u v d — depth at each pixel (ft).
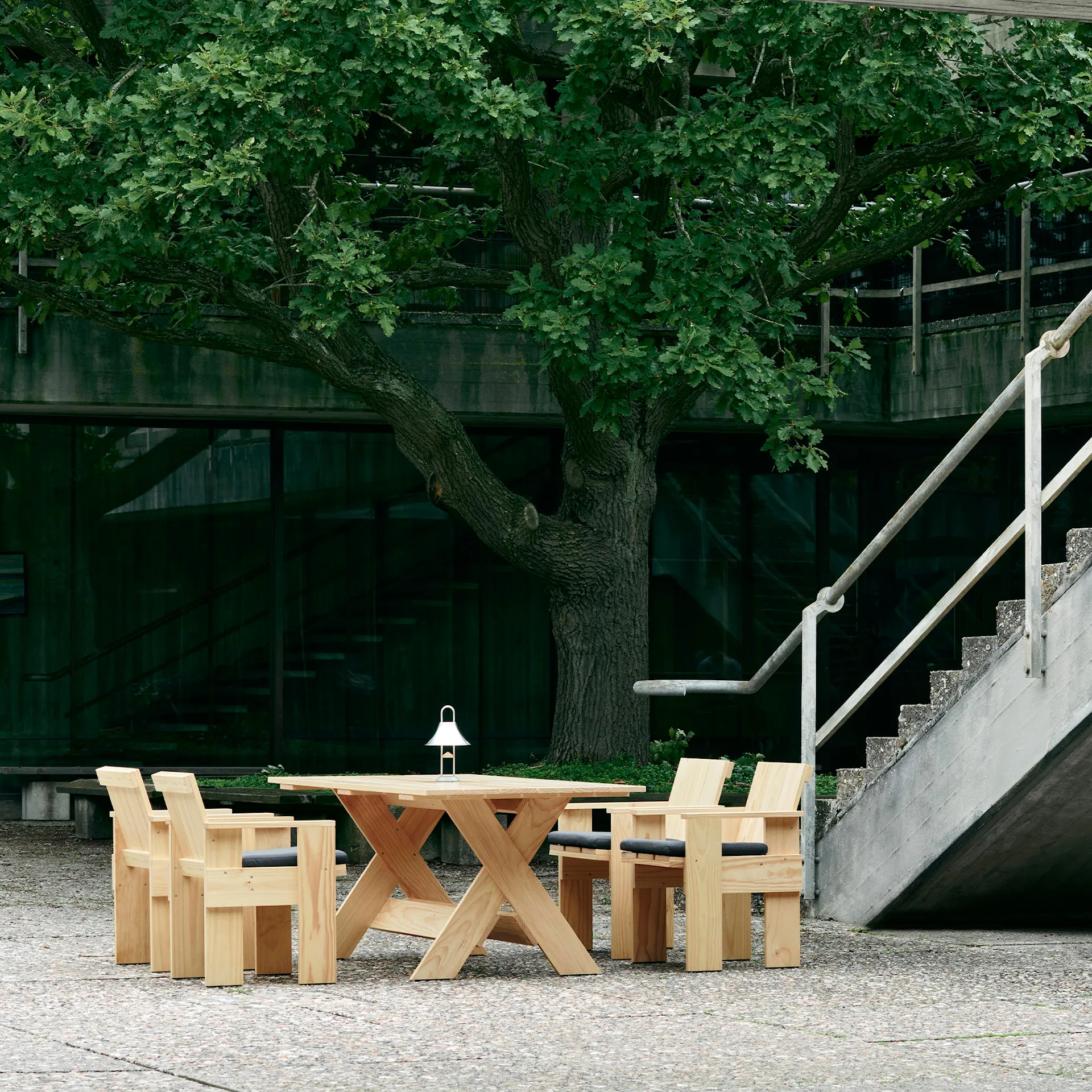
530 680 68.74
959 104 46.21
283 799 49.73
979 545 70.74
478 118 41.52
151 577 65.62
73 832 59.62
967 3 18.84
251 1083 19.69
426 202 53.16
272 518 66.18
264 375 61.00
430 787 28.68
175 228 51.24
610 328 46.75
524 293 45.14
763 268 49.16
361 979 28.53
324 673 66.74
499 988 27.40
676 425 66.59
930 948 32.50
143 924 30.32
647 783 48.01
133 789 29.78
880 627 70.44
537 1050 21.88
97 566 65.21
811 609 36.17
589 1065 20.93
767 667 36.88
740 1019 24.43
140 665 65.36
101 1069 20.52
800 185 44.70
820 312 65.62
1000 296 63.93
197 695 65.72
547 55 48.73
